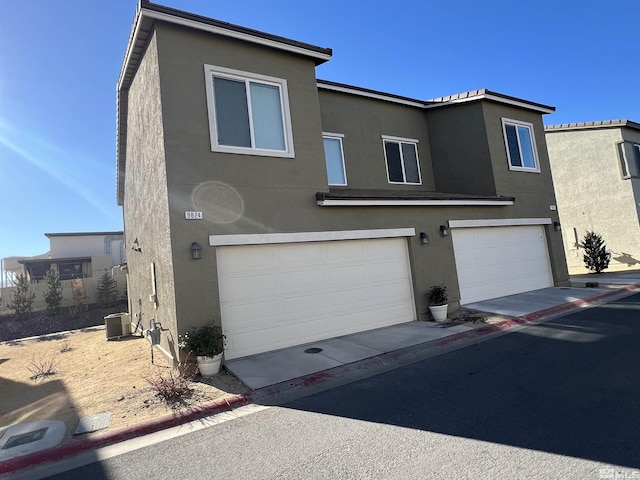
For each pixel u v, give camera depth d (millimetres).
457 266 11094
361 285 9258
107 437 4543
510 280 12312
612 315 8867
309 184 8648
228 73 8000
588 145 19125
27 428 4977
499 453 3514
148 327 9758
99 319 17203
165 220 7250
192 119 7477
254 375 6383
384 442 3932
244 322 7621
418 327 9125
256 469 3648
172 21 7352
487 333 8414
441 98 13617
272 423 4703
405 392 5297
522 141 13602
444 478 3201
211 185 7477
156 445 4375
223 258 7547
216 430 4648
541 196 13641
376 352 7270
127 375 7051
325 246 8852
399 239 10086
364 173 12375
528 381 5285
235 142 7930
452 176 13367
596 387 4836
